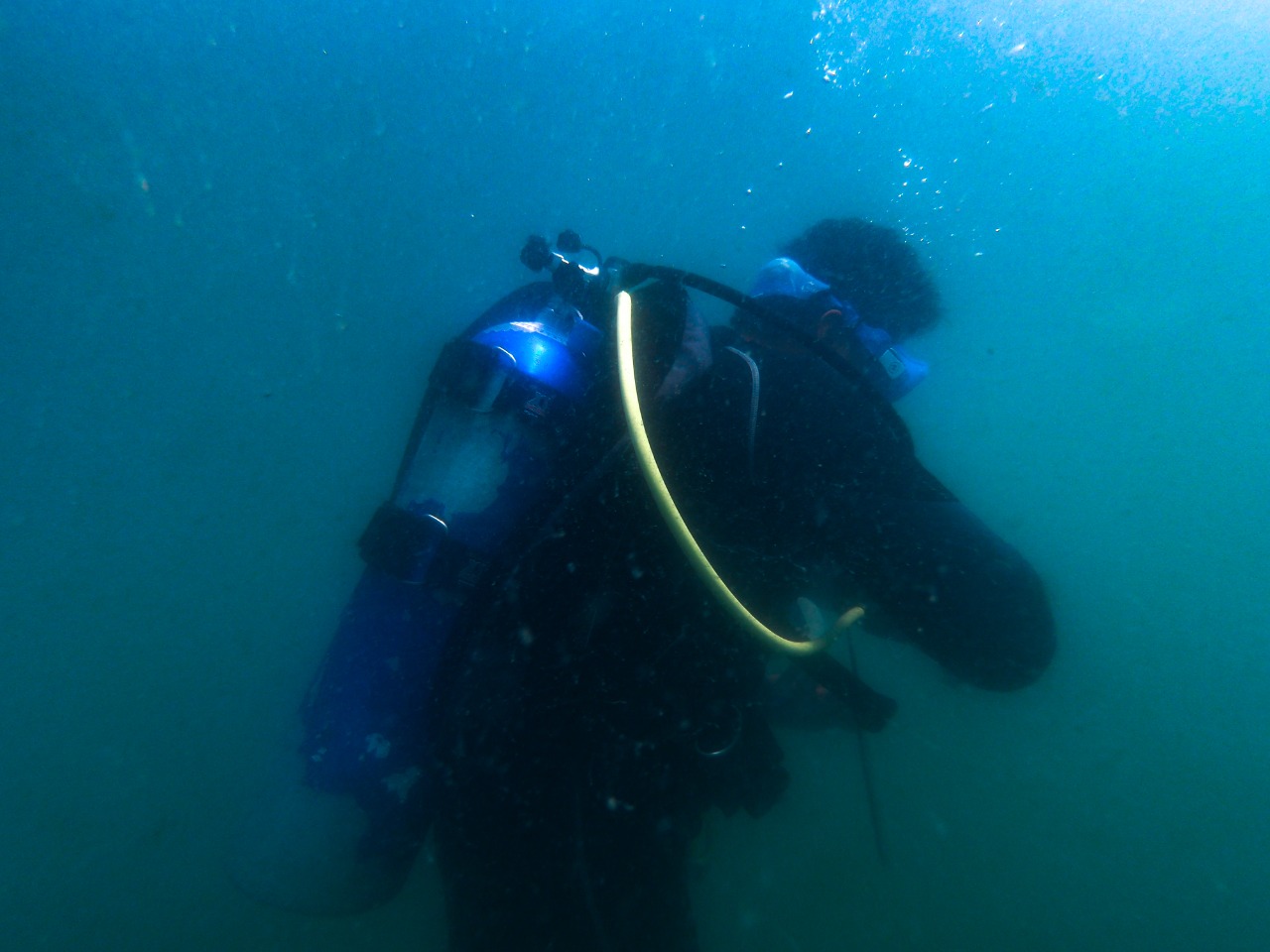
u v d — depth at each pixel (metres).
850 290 1.65
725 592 1.07
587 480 1.15
